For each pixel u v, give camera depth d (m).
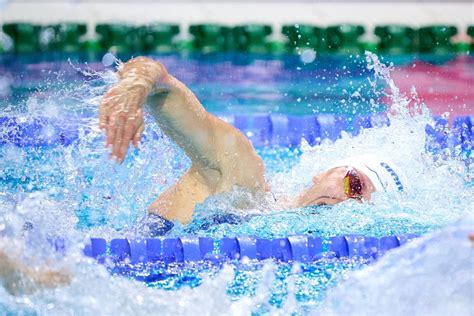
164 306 8.85
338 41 24.03
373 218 11.66
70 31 23.61
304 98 19.67
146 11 26.17
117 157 8.61
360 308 8.89
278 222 11.52
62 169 13.15
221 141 10.90
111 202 12.05
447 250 9.10
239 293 9.61
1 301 8.65
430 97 19.48
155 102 9.98
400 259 9.26
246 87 20.69
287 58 23.34
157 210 11.38
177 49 23.70
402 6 27.27
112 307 8.73
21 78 19.95
